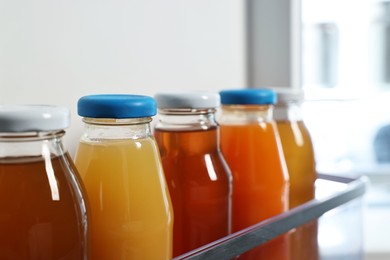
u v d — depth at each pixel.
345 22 0.82
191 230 0.37
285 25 0.64
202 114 0.38
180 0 0.50
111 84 0.44
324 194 0.48
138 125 0.33
